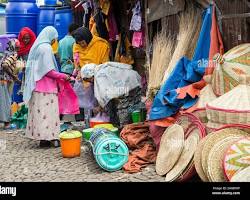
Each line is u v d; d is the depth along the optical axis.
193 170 4.49
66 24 10.21
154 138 5.46
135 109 6.64
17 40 8.24
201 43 5.35
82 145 6.58
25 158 5.99
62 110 6.72
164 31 6.55
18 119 8.46
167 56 6.18
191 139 4.73
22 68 8.25
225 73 4.78
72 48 8.09
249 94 4.46
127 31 8.05
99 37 7.88
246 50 4.86
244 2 5.09
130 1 7.85
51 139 6.44
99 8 8.20
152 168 5.16
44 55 6.32
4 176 5.15
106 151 5.14
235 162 3.94
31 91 6.38
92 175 5.05
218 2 5.36
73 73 7.63
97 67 6.69
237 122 4.35
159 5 6.61
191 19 5.88
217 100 4.56
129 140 5.73
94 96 6.88
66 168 5.41
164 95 5.33
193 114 4.89
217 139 4.27
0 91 8.23
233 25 5.24
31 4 10.65
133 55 8.11
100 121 6.80
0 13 12.10
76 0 9.77
